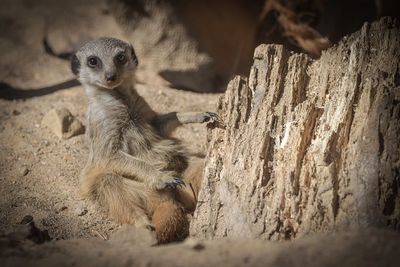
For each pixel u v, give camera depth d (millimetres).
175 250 6023
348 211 6609
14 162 10156
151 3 16531
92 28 16219
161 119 9680
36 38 15930
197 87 14688
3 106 12195
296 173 7090
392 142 6676
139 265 5711
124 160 8992
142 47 16234
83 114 11727
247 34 16078
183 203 9102
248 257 5652
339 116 7238
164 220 8117
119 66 9367
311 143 7320
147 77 14781
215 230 7422
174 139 9922
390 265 5195
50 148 10570
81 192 9188
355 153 6875
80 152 10508
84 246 6711
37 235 7434
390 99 6879
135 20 16578
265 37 13820
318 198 6773
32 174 9859
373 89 7145
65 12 16484
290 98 7820
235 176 7559
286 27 13148
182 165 9734
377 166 6613
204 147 10609
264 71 7992
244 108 8055
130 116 9445
